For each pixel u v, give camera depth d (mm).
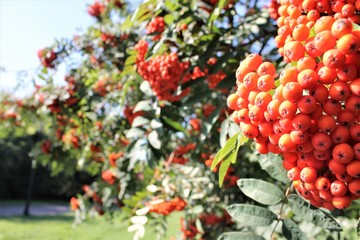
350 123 1230
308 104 1210
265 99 1305
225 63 2984
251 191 1967
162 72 2732
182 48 2904
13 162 28656
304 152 1305
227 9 3205
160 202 3373
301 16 1476
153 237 5531
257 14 3369
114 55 5242
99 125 5789
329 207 1438
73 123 5680
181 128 3148
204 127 2754
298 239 1849
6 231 16125
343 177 1267
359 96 1211
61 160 6551
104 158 6133
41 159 6516
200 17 2957
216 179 4090
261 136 1427
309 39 1339
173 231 12227
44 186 30438
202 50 2895
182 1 2939
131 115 4254
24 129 7504
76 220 6691
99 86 5164
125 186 5461
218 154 1614
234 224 4320
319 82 1256
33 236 15070
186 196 3520
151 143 2914
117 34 5355
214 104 3746
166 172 4098
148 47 2967
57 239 14398
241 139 1569
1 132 7473
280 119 1284
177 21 2900
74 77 5414
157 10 2936
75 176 28156
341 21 1200
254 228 2371
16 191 30203
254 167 4172
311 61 1255
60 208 26891
